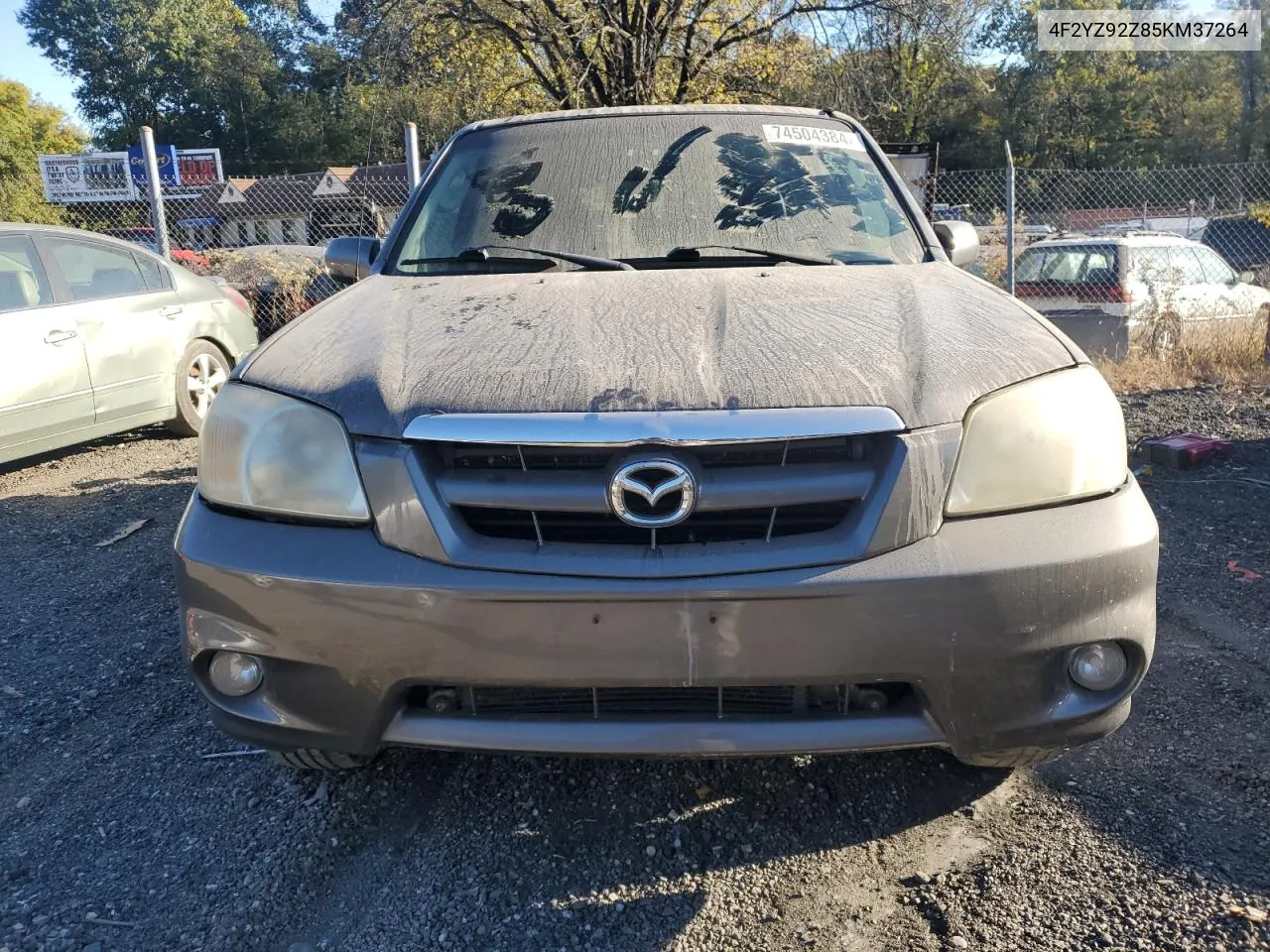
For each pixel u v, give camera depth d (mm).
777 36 11305
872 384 1952
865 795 2414
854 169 3246
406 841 2314
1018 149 49000
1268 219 13562
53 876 2246
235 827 2408
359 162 50844
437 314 2424
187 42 59562
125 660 3393
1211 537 4219
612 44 10375
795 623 1830
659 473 1838
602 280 2633
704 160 3215
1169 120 48812
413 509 1897
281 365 2219
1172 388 7387
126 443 6945
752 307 2340
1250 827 2223
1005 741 1926
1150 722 2711
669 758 1934
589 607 1841
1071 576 1869
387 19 10820
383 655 1900
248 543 1976
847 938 1954
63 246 6062
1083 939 1913
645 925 2014
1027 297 9938
